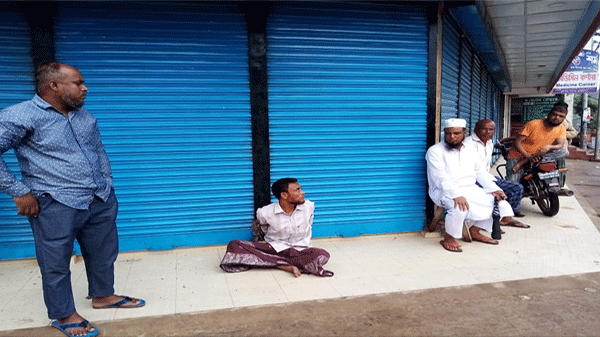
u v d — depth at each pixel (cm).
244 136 405
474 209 406
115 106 379
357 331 248
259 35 393
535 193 533
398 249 408
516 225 494
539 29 593
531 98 1828
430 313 270
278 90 407
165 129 390
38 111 229
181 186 399
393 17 427
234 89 398
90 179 246
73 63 367
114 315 271
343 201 438
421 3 430
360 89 427
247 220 417
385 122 438
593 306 277
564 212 572
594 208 631
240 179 410
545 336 240
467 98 633
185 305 286
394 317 264
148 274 348
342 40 417
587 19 538
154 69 382
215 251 407
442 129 480
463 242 433
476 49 680
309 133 419
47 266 236
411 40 435
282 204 354
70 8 361
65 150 235
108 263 271
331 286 317
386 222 452
